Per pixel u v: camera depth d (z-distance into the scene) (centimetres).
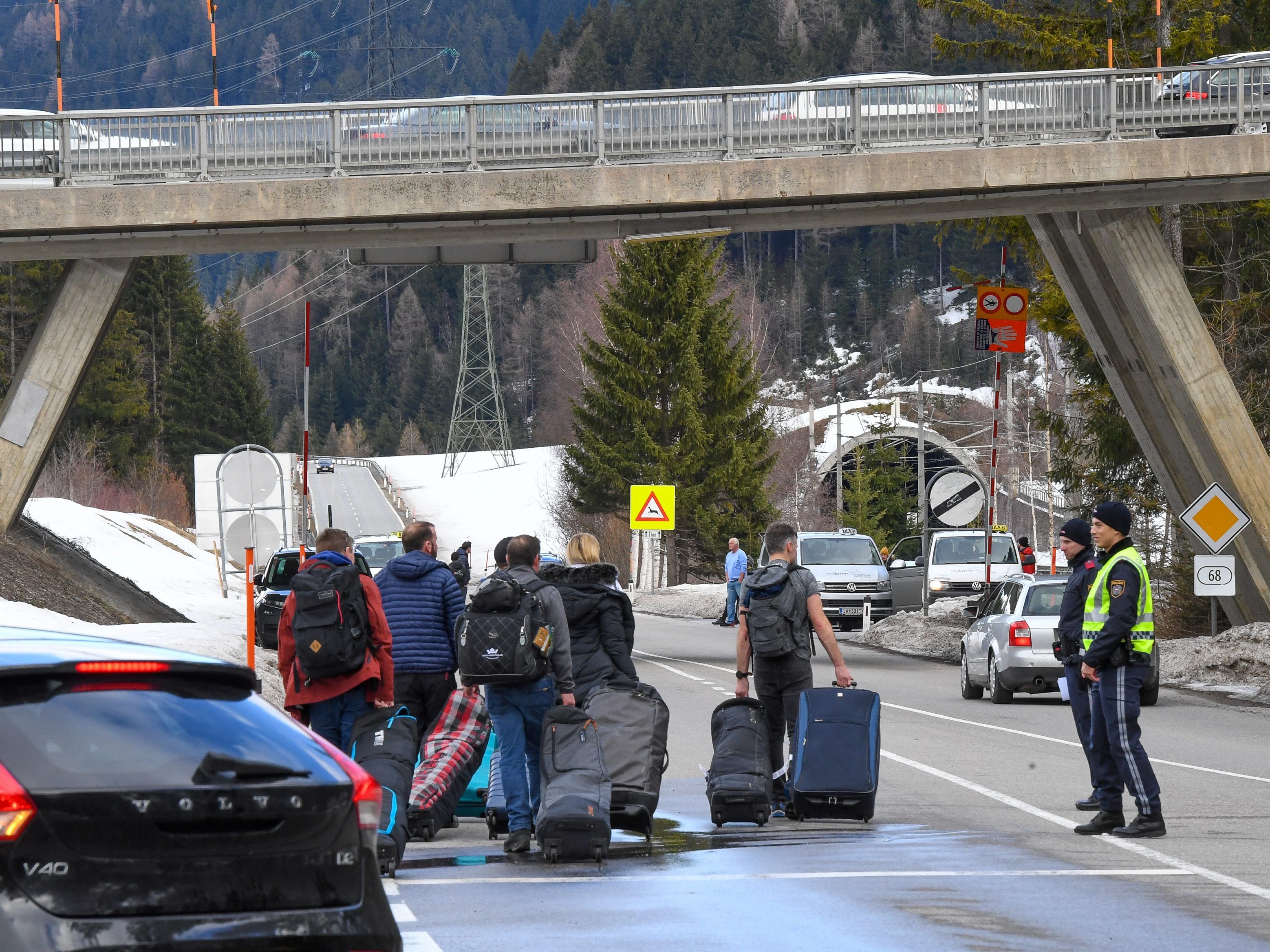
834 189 9944
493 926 2622
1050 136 10131
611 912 2744
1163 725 6625
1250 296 11781
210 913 1524
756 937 2531
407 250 10556
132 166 9981
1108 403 12512
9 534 11800
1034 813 4034
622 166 9925
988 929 2598
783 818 4006
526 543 3438
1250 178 10138
